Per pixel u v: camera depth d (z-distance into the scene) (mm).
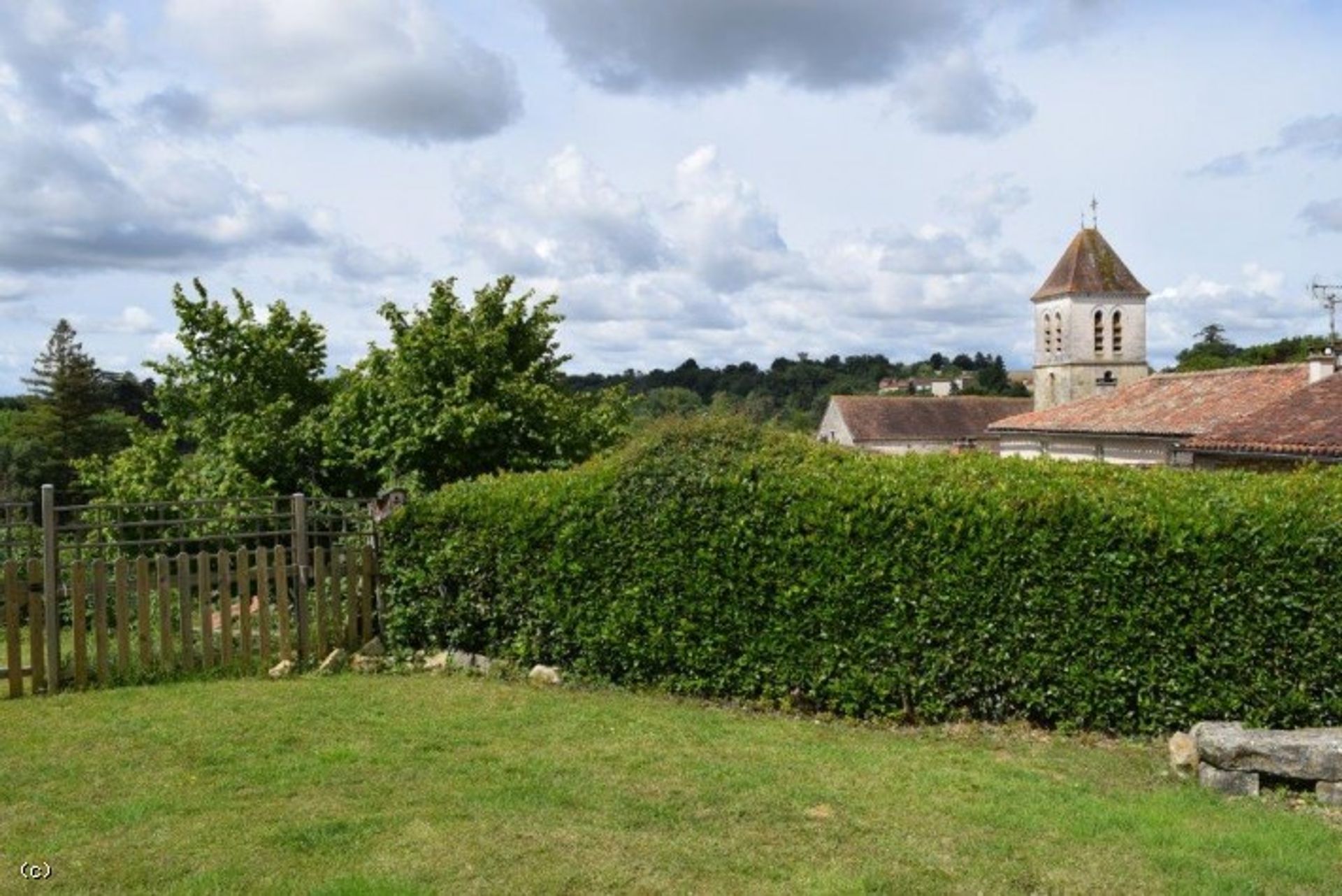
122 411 73562
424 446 14836
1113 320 71562
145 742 7504
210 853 5363
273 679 10305
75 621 9492
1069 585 8719
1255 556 8320
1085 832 6168
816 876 5293
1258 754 7273
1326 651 8180
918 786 7004
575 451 16531
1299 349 68562
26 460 62406
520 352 17531
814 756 7750
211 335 16984
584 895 5000
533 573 10555
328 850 5434
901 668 9062
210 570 11109
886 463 9820
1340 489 8609
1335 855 6008
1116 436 36719
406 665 11078
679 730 8391
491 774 6875
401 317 16219
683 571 9836
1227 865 5730
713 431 10227
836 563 9258
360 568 11445
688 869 5340
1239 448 21828
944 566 8969
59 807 6066
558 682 10320
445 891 4961
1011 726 8875
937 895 5156
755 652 9562
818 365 125312
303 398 17625
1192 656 8516
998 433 45906
